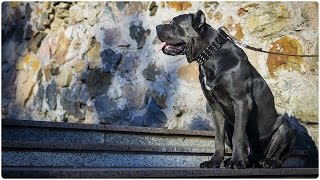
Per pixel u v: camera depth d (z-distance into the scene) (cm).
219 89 680
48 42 1285
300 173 713
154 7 1068
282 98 885
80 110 1184
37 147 615
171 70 1026
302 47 870
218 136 702
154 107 1044
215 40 687
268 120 720
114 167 664
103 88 1141
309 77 860
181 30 687
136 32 1095
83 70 1187
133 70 1090
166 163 717
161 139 787
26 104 1342
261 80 711
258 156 740
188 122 992
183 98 1002
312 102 856
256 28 920
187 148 737
